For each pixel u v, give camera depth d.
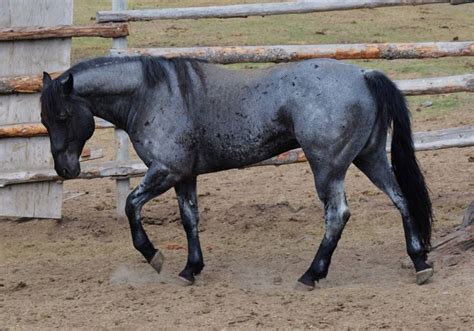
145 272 11.23
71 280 11.00
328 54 13.05
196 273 10.69
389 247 11.66
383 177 10.23
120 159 13.42
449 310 9.10
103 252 12.25
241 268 11.18
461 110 17.97
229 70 10.45
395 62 21.45
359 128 9.84
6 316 9.65
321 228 12.67
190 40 24.06
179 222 13.31
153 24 26.52
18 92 13.20
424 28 25.23
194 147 10.38
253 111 10.09
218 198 14.26
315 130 9.77
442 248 10.91
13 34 13.02
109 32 13.20
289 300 9.73
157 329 9.05
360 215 13.04
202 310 9.53
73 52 22.78
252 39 23.97
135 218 10.47
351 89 9.80
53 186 13.45
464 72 20.16
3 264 11.88
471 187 13.99
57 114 10.17
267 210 13.45
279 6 13.40
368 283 10.34
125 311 9.65
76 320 9.42
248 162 10.38
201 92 10.29
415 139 13.55
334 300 9.62
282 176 15.37
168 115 10.29
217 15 13.41
